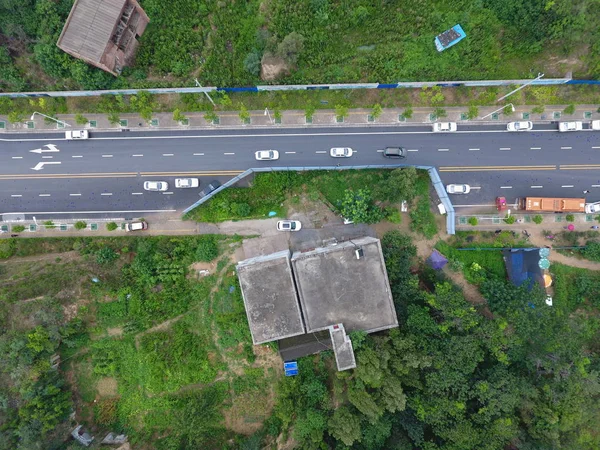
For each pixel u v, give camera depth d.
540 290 46.34
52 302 49.47
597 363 47.28
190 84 51.53
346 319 45.84
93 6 47.75
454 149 52.88
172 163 53.38
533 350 46.06
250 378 51.19
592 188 52.44
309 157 53.09
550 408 43.12
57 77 51.16
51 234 53.38
